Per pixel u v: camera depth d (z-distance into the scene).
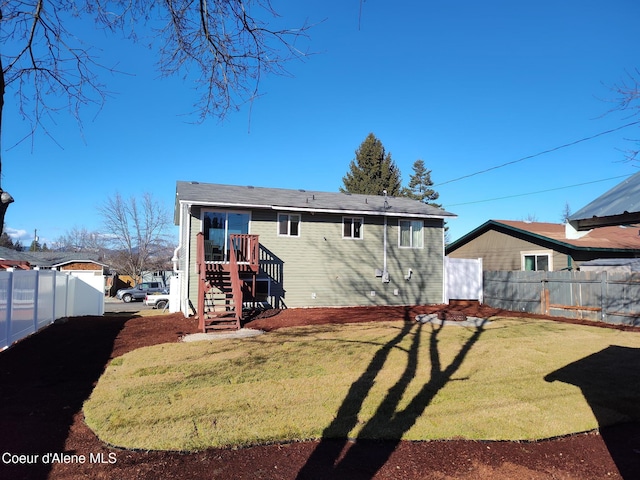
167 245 42.81
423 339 9.46
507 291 17.08
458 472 3.64
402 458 3.88
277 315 13.95
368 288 17.73
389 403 5.29
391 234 18.41
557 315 14.73
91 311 16.53
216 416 4.84
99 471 3.58
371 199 20.42
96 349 8.73
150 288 34.47
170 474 3.54
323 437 4.30
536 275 15.66
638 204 2.93
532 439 4.32
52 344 9.27
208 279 14.72
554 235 18.59
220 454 3.93
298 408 5.10
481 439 4.31
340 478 3.52
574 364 7.41
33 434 4.34
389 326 11.46
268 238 16.34
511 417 4.87
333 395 5.60
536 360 7.65
